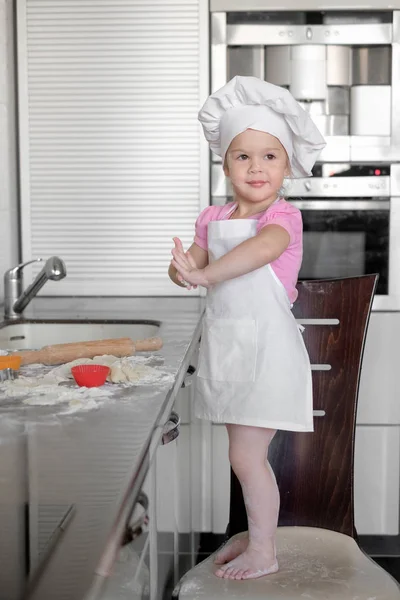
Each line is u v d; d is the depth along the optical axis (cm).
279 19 291
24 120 300
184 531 205
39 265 306
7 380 143
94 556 64
